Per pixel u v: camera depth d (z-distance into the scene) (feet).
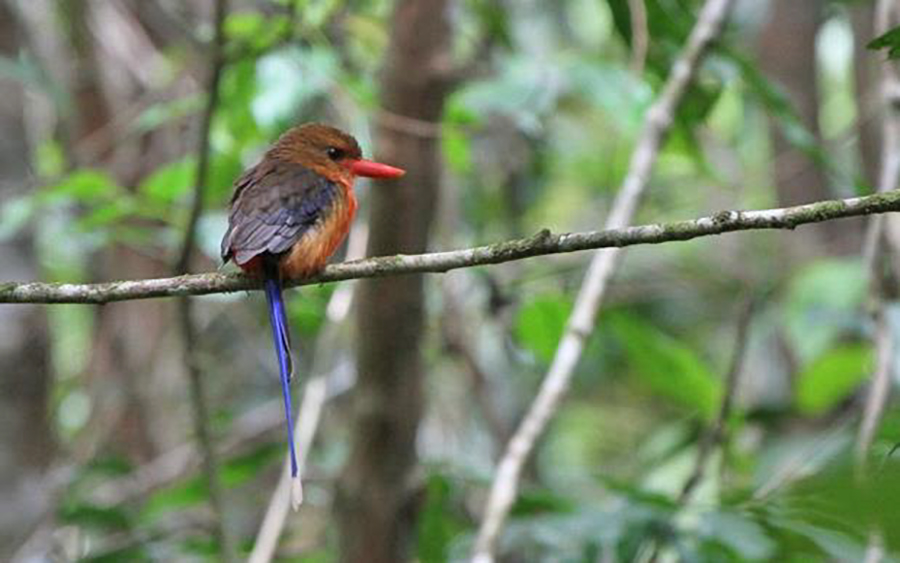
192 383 32.45
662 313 54.34
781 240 48.16
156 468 44.68
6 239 39.17
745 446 43.37
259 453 37.01
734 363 34.12
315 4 38.24
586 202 55.62
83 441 48.91
